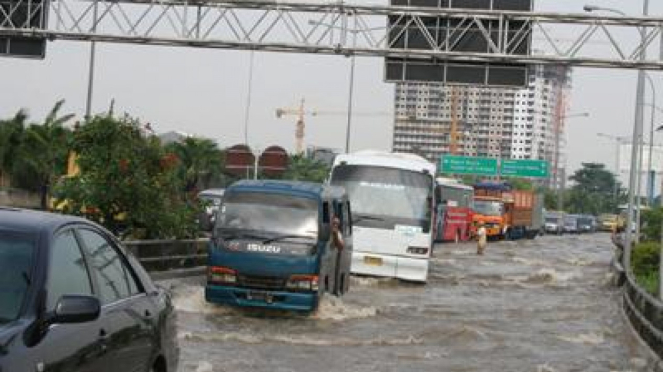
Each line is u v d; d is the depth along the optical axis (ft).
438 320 75.77
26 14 126.21
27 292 23.15
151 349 29.35
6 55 126.41
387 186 107.55
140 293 30.14
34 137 209.26
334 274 79.61
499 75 117.70
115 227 93.15
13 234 24.59
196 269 97.91
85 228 27.76
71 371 23.04
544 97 545.85
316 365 51.96
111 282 27.89
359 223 106.63
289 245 69.62
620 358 63.16
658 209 179.52
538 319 83.10
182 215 98.17
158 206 94.58
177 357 33.06
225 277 69.41
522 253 207.21
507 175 353.10
